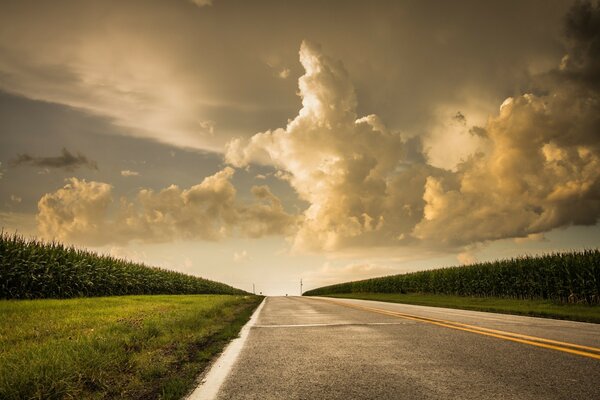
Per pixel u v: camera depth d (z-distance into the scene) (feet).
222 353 18.31
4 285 55.31
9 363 13.20
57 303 45.65
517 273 87.04
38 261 60.13
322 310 48.55
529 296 84.02
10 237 59.36
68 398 11.43
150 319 28.02
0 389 10.77
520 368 14.01
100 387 12.70
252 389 12.00
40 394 10.96
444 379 12.67
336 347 19.20
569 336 21.94
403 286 141.59
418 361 15.53
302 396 11.16
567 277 72.90
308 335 23.80
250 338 22.98
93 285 70.23
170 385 12.50
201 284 140.26
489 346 18.70
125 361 15.84
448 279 114.21
